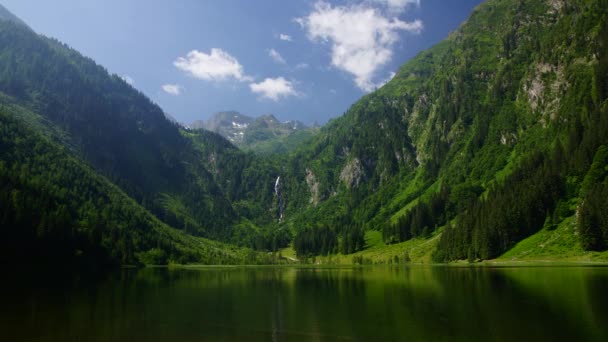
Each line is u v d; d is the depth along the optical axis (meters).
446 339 49.06
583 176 191.88
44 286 104.81
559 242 167.50
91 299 83.06
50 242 165.25
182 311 70.56
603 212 149.88
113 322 60.09
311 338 51.53
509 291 84.75
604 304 66.44
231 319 63.56
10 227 150.00
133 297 88.19
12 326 56.03
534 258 164.88
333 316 65.50
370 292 94.69
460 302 74.62
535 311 63.12
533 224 190.25
